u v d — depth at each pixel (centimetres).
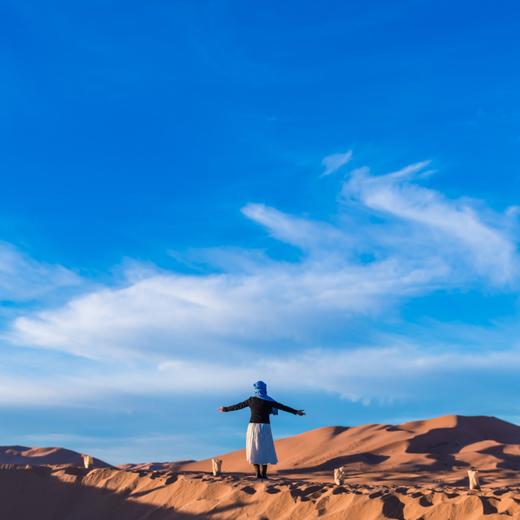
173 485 1478
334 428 3706
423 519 1062
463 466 2716
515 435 3466
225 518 1270
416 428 3544
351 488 1262
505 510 1002
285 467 3144
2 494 1641
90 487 1622
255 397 1445
